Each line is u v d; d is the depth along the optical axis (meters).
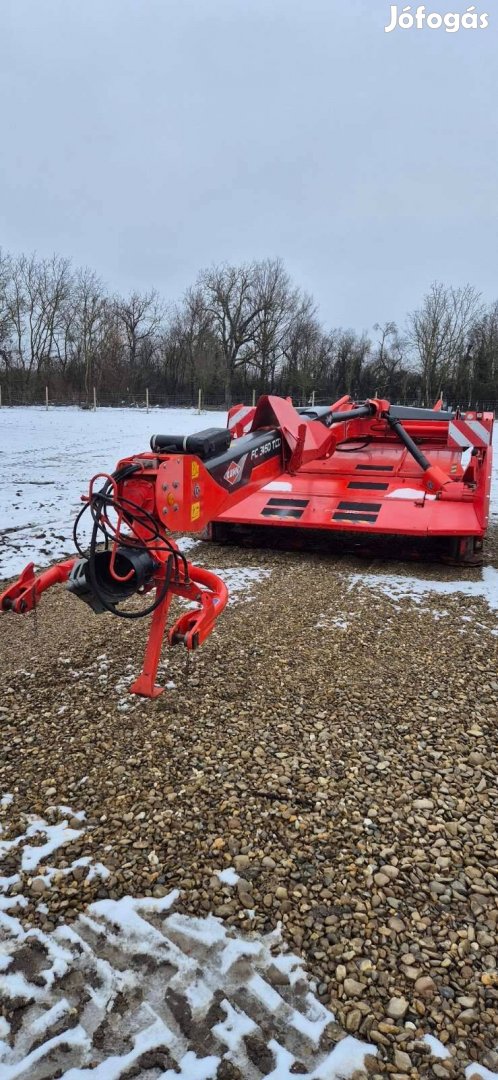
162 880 2.29
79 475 11.93
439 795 2.79
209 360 56.22
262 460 4.41
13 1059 1.71
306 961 2.00
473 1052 1.75
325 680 3.79
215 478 3.57
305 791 2.78
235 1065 1.70
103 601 2.68
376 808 2.70
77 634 4.38
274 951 2.03
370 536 7.35
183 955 2.01
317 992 1.90
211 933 2.09
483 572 6.16
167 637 4.30
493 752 3.11
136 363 60.97
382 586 5.66
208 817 2.61
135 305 59.75
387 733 3.25
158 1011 1.84
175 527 3.11
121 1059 1.71
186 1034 1.78
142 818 2.60
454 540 6.26
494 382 50.84
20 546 6.88
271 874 2.33
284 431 4.75
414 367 55.81
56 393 49.84
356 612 4.97
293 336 57.88
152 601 5.10
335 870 2.36
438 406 7.90
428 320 51.69
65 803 2.69
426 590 5.57
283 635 4.46
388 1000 1.88
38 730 3.20
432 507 6.18
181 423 27.11
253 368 58.56
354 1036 1.78
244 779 2.85
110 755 3.00
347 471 6.90
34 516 8.41
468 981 1.95
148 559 2.81
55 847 2.44
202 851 2.43
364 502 6.34
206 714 3.36
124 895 2.23
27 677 3.73
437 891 2.28
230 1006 1.85
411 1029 1.80
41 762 2.95
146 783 2.81
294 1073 1.68
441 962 2.01
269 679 3.77
